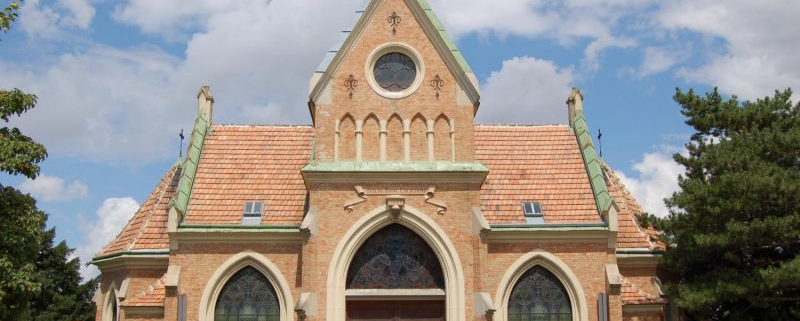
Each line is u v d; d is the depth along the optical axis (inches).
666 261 1448.1
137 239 1530.5
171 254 1428.4
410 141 1387.8
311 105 1433.3
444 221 1350.9
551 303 1446.9
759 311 1387.8
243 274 1446.9
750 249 1337.4
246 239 1440.7
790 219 1235.9
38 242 1120.2
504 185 1571.1
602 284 1438.2
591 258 1451.8
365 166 1360.7
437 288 1355.8
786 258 1346.0
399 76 1427.2
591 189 1553.9
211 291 1416.1
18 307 1089.4
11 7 1074.1
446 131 1396.4
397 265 1363.2
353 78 1408.7
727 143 1391.5
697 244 1346.0
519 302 1448.1
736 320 1387.8
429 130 1390.3
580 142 1658.5
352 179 1355.8
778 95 1460.4
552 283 1459.2
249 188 1562.5
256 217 1493.6
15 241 1072.8
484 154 1646.2
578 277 1441.9
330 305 1311.5
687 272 1485.0
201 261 1428.4
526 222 1485.0
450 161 1380.4
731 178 1283.2
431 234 1344.7
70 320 2615.7
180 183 1513.3
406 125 1391.5
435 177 1362.0
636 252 1512.1
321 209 1347.2
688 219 1402.6
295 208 1517.0
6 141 1064.2
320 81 1402.6
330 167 1357.0
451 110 1403.8
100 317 1572.3
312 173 1348.4
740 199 1279.5
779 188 1247.5
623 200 1626.5
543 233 1451.8
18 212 1089.4
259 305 1432.1
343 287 1326.3
